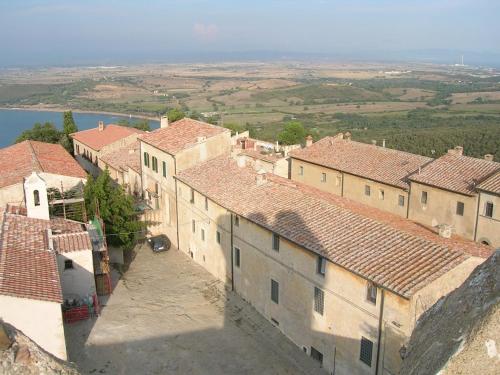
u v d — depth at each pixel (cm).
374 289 2272
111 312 3228
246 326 3114
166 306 3338
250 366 2716
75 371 784
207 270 3906
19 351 704
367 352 2333
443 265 2175
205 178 3947
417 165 4625
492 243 3741
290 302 2862
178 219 4322
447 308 772
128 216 4059
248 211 3206
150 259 4166
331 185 5209
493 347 594
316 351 2695
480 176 3984
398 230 2541
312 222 2838
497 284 671
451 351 637
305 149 5675
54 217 3575
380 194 4684
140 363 2706
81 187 4384
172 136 4600
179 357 2775
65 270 3114
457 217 3991
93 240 3541
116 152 6212
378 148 5219
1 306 2236
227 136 4456
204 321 3162
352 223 2719
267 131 12512
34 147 5388
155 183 4731
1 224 2964
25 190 3225
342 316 2464
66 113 8031
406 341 2098
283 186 3406
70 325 3039
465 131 8788
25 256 2638
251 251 3206
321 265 2595
